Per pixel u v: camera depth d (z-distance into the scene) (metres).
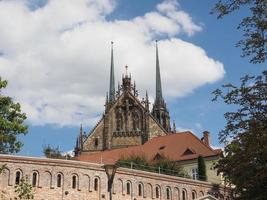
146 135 136.38
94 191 74.25
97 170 75.62
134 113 139.88
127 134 137.62
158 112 162.12
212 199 82.00
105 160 112.88
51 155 115.31
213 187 89.00
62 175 71.81
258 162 35.19
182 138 112.81
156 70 172.00
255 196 37.28
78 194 72.38
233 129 34.66
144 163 95.12
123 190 77.06
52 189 70.06
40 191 68.81
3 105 47.28
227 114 34.53
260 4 29.91
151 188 81.19
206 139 116.94
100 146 136.38
